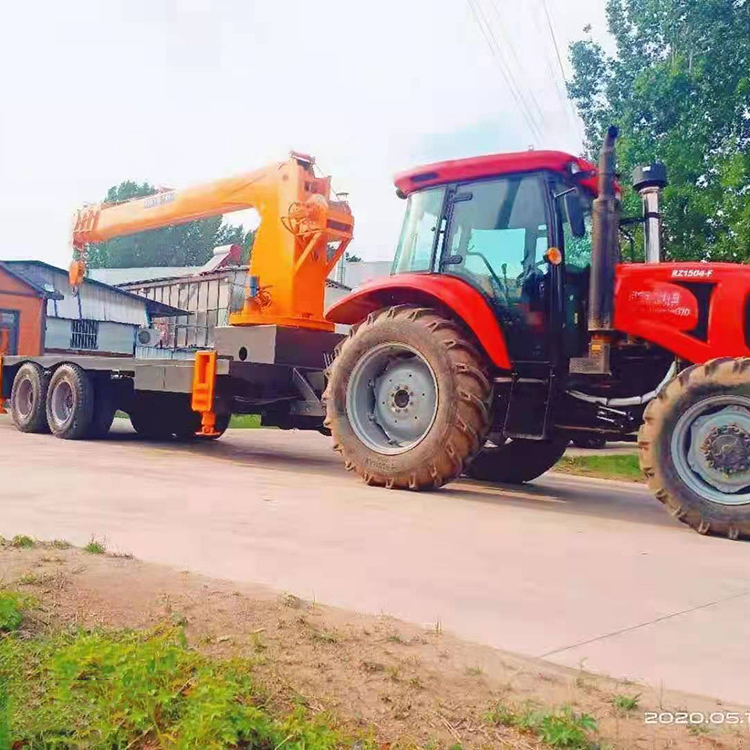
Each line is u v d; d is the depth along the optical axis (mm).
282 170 8547
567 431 6363
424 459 6336
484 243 6582
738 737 2129
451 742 2016
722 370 5270
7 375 11047
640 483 9000
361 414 6824
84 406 9562
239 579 3377
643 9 11828
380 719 2109
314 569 3619
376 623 2854
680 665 2666
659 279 5879
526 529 4965
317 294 8539
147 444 9742
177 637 2436
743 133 10875
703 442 5328
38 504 4863
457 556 4043
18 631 2518
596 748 2021
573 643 2836
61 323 22766
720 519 5152
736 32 10852
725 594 3582
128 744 1948
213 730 1898
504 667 2523
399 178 7129
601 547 4527
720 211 10578
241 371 7867
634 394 6316
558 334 6234
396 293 7000
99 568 3320
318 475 7289
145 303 24297
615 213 6094
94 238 11008
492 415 6500
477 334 6363
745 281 5602
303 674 2338
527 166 6426
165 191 10039
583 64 12727
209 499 5367
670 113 11125
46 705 2047
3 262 21266
